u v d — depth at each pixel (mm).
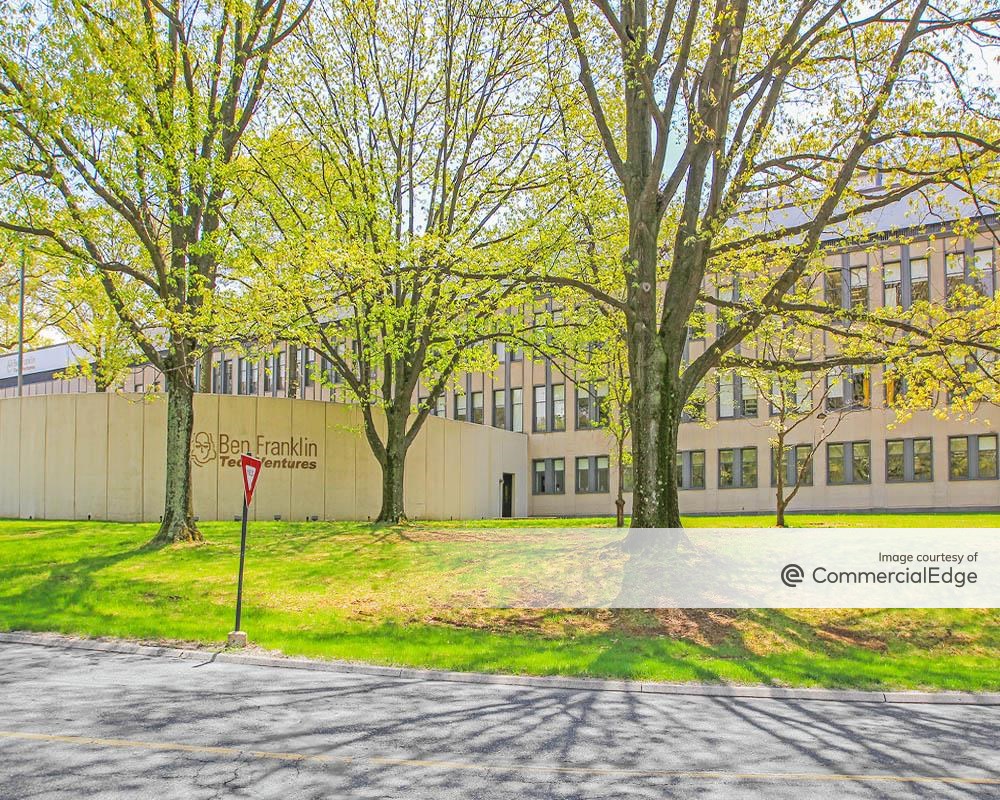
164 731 7699
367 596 15898
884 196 16609
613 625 14211
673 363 17281
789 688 11125
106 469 28188
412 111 26891
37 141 17500
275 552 19781
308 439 31391
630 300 17891
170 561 18234
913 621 14914
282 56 24281
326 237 20172
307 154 24859
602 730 8477
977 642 14156
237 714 8484
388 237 22203
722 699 10570
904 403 19453
